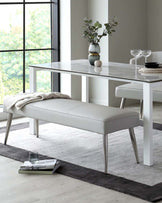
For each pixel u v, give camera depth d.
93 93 8.28
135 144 5.51
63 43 8.09
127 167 5.41
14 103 6.02
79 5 8.02
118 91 6.82
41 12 7.96
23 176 5.20
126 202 4.55
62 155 5.80
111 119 5.23
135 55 6.37
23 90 7.95
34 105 5.86
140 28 8.31
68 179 5.10
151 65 5.99
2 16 7.59
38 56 8.03
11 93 7.83
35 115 5.84
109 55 7.96
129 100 8.32
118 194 4.72
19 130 6.81
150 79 5.44
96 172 5.26
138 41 8.32
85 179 5.07
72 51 8.03
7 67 7.74
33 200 4.63
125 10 8.06
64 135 6.56
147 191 4.75
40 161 5.38
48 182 5.04
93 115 5.32
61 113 5.56
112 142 6.23
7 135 6.16
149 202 4.54
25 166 5.27
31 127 6.61
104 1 7.87
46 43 8.09
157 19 8.27
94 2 8.02
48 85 8.23
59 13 8.05
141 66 6.43
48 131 6.74
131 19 8.16
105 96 8.10
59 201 4.60
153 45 8.36
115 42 8.01
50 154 5.84
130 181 5.00
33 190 4.86
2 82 7.73
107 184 4.94
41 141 6.32
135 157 5.71
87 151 5.93
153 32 8.34
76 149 6.01
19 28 7.77
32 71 6.55
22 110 5.96
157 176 5.15
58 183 5.01
